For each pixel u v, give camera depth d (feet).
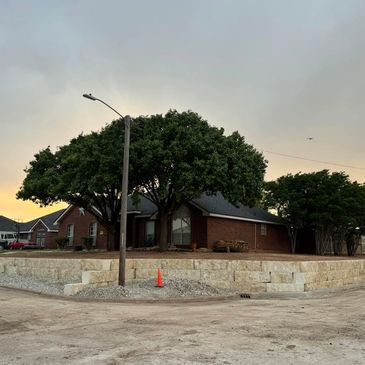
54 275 68.95
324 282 63.87
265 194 124.77
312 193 117.08
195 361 21.68
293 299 53.83
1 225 243.40
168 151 71.36
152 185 80.84
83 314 38.93
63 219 146.51
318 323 33.42
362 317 36.73
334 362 21.58
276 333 29.17
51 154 102.47
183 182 72.13
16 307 43.45
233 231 106.52
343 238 131.03
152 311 41.16
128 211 117.19
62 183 86.33
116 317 37.09
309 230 130.00
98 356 22.81
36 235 196.65
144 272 63.31
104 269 60.13
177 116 79.36
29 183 94.68
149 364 21.16
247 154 79.05
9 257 81.61
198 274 62.23
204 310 41.93
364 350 24.18
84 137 93.86
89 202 99.14
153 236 113.70
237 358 22.31
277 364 21.18
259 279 59.72
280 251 123.54
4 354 23.44
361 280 75.87
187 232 103.14
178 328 31.19
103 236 128.06
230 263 61.36
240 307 44.65
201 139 73.92
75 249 129.49
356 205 112.78
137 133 78.13
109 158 74.90
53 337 28.17
